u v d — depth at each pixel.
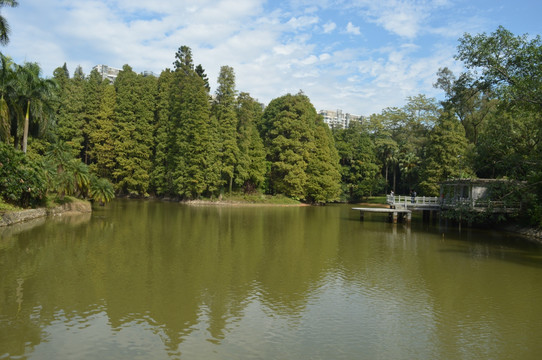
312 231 29.84
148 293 13.08
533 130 31.97
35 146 47.59
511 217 32.81
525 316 11.73
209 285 14.22
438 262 19.00
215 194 59.94
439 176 46.50
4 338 9.41
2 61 30.16
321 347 9.39
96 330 9.98
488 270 17.42
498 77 26.44
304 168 63.59
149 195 63.75
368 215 45.91
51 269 15.74
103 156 60.91
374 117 85.44
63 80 61.72
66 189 35.91
